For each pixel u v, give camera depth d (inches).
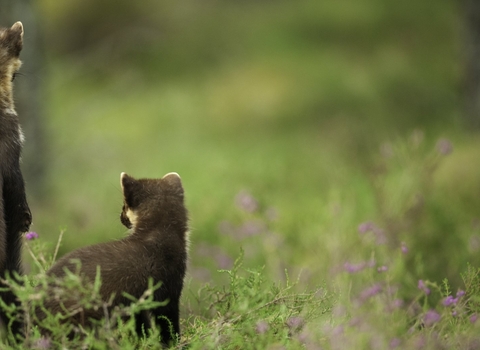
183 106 1133.7
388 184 506.9
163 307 263.0
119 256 258.4
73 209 621.0
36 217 596.7
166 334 261.4
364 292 277.3
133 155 924.6
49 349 233.5
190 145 995.9
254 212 501.0
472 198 556.7
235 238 502.6
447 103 1053.8
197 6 1384.1
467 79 791.7
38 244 298.2
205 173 765.9
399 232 442.0
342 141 880.3
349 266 330.3
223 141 1029.2
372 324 242.1
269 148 944.9
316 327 245.0
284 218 548.4
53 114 976.3
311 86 1127.0
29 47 633.6
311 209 560.1
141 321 259.8
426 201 481.1
